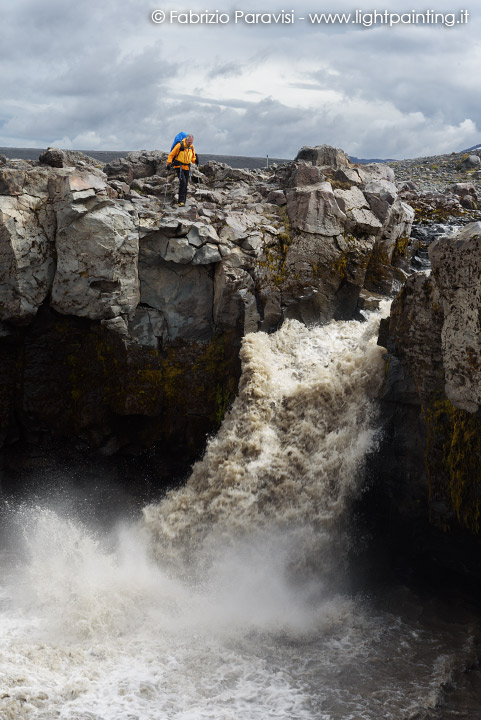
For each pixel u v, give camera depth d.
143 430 14.27
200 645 9.84
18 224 12.62
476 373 9.15
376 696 8.74
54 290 13.09
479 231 8.86
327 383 12.10
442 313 10.30
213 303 13.60
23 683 8.87
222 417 13.69
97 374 13.88
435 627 10.33
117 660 9.50
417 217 16.97
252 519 11.52
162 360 13.67
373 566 11.86
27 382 13.83
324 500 11.50
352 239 14.23
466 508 10.17
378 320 13.07
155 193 15.54
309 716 8.38
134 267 13.20
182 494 12.31
